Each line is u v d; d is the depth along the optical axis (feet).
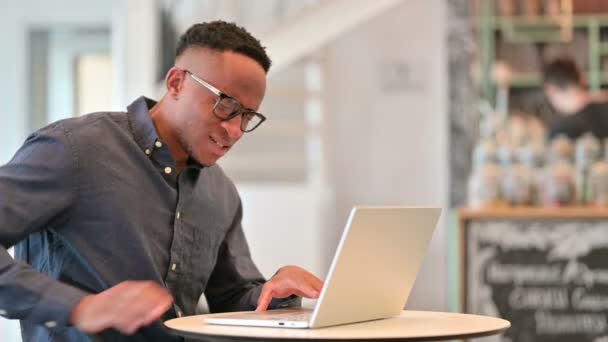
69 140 7.05
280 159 21.30
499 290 14.21
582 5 21.76
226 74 7.09
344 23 20.38
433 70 21.76
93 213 7.09
